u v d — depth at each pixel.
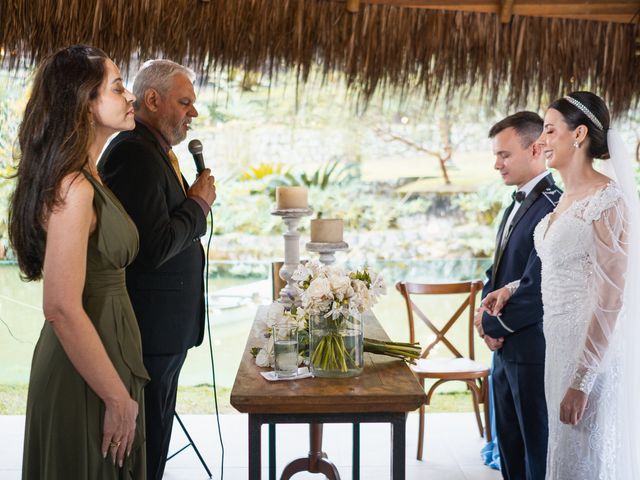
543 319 2.39
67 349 1.75
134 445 1.96
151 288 2.52
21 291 4.66
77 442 1.83
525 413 2.68
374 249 9.62
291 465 2.70
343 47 3.61
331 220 2.81
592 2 3.61
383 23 3.61
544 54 3.67
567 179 2.35
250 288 5.12
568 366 2.26
